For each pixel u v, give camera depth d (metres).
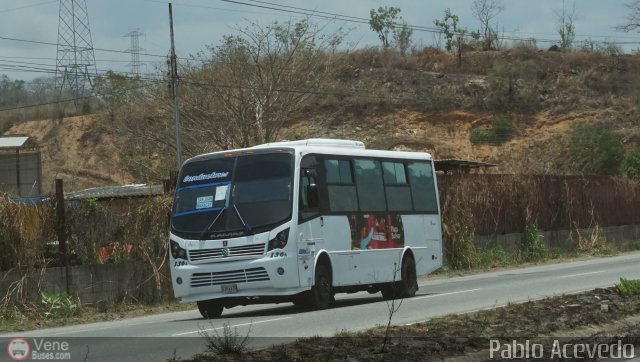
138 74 59.41
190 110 52.34
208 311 22.42
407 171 26.91
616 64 87.50
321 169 22.66
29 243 25.05
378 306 22.02
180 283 21.44
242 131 51.94
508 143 76.44
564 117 79.00
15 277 24.55
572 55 88.19
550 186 46.41
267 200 21.25
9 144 61.28
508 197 43.12
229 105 51.72
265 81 52.09
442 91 79.94
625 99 81.50
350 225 23.44
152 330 19.05
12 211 24.86
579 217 48.41
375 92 77.88
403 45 87.88
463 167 47.22
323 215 22.34
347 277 23.09
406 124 76.81
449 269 38.22
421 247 26.92
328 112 73.94
